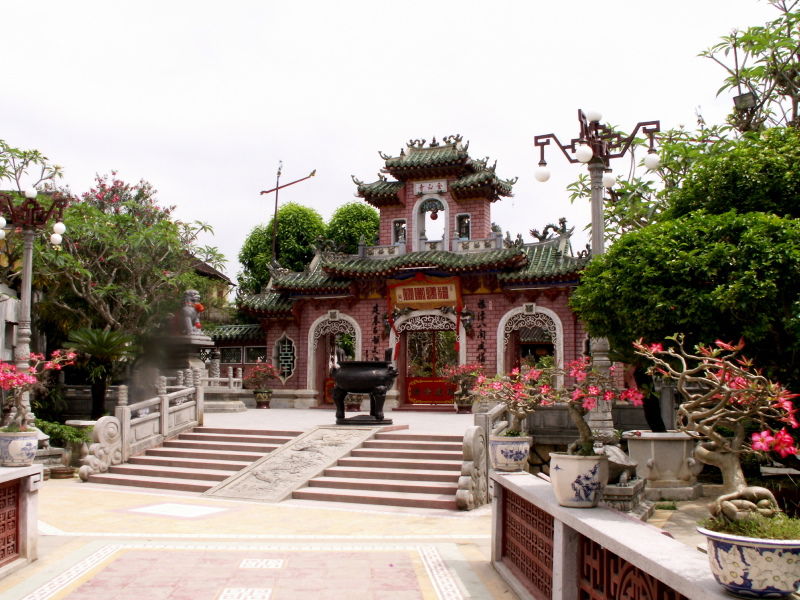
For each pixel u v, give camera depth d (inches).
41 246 772.0
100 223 860.0
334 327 1016.9
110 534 370.0
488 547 341.1
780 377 346.9
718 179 375.9
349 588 268.2
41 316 851.4
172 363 914.1
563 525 217.8
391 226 1016.2
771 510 145.9
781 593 130.0
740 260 317.7
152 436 627.2
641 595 171.9
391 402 949.2
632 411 573.3
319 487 502.9
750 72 520.1
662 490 432.1
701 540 326.3
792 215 360.8
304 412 924.6
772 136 386.9
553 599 222.7
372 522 409.4
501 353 917.2
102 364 745.6
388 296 970.7
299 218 1534.2
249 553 325.4
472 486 453.1
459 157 952.3
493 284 921.5
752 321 321.1
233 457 577.9
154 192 1034.7
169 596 256.2
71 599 251.9
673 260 331.0
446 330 984.9
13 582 272.8
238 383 1051.9
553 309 901.8
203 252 922.7
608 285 350.9
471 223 975.0
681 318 329.1
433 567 301.0
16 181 757.3
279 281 1015.6
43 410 774.5
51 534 369.1
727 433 429.7
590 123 375.9
